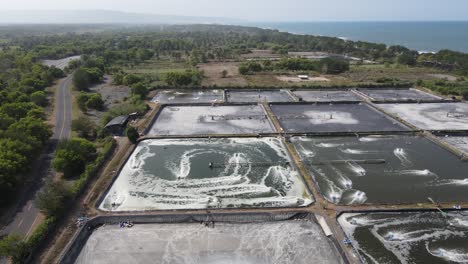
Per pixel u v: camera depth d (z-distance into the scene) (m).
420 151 62.44
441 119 80.25
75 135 69.75
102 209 44.19
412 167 56.12
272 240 38.59
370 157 59.75
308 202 45.88
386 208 43.75
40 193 41.88
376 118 81.25
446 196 47.66
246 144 65.38
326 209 43.59
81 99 89.38
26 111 77.19
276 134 69.88
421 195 47.88
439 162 58.03
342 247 36.75
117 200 46.41
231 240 38.56
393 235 39.47
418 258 36.22
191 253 36.50
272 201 46.06
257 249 37.16
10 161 47.50
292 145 64.19
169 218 41.75
